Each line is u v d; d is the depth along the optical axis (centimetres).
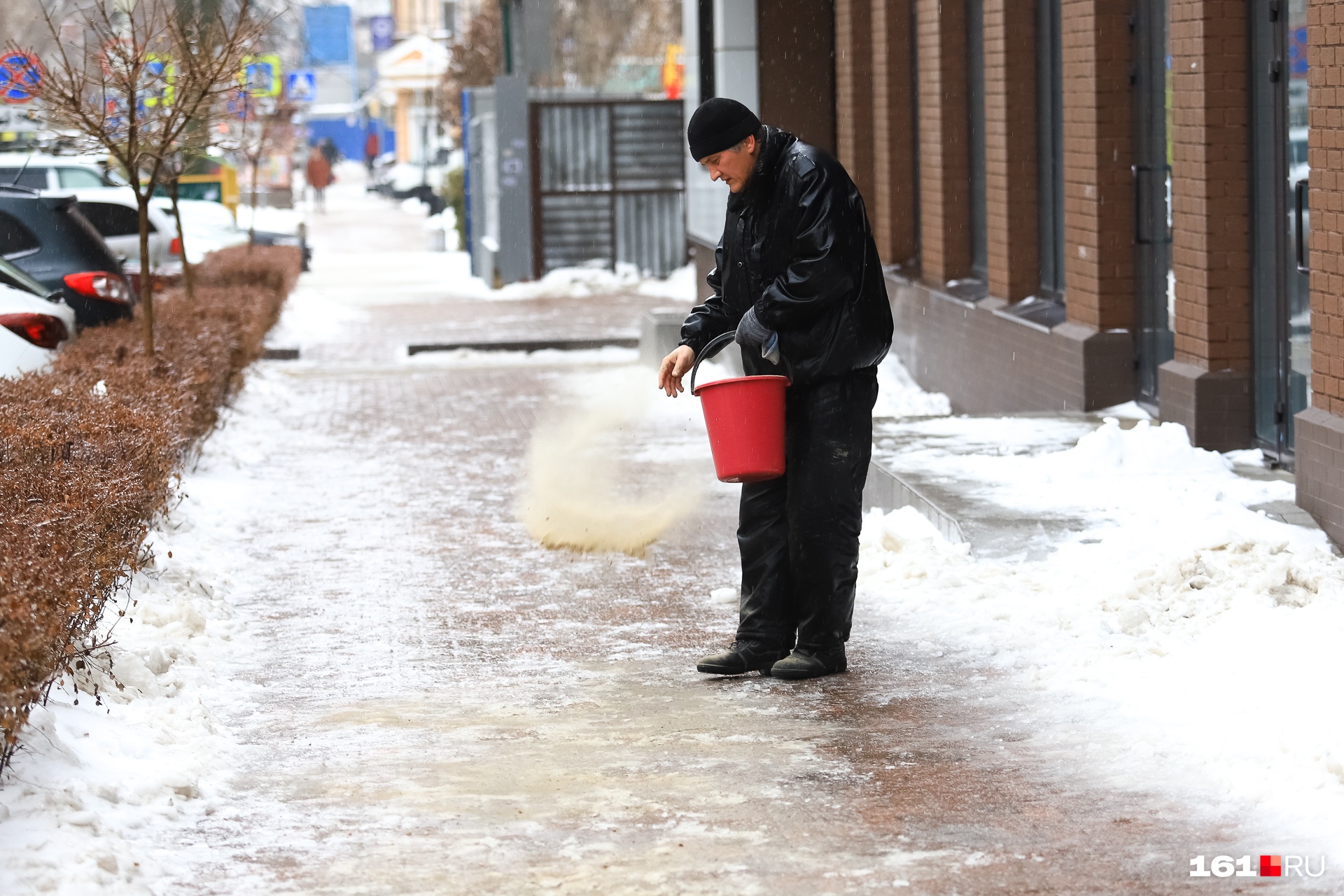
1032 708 708
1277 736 620
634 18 5991
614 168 3519
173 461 1130
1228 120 1187
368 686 793
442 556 1109
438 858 554
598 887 526
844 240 744
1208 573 846
